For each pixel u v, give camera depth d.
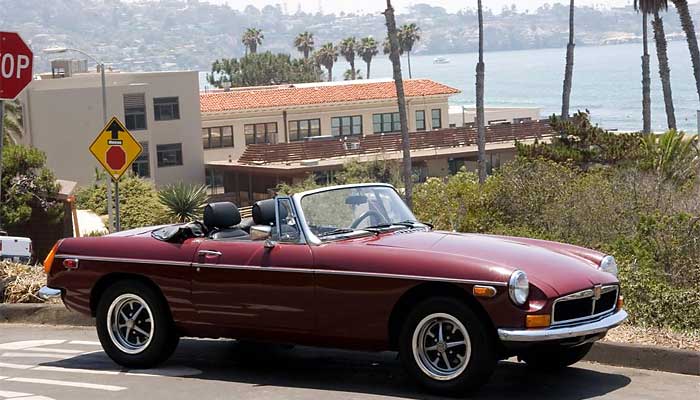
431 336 9.63
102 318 11.48
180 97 78.94
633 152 24.80
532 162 21.59
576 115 26.78
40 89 72.94
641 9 55.00
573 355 10.59
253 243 10.61
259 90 90.44
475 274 9.27
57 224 45.03
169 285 10.99
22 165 44.28
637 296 12.86
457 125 110.69
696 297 12.67
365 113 88.25
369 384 10.32
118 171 20.17
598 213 18.25
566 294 9.25
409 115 90.12
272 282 10.34
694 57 52.84
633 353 11.00
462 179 28.62
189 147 79.62
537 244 10.54
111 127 20.12
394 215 11.09
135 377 10.95
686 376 10.57
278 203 10.56
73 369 11.49
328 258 10.04
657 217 16.38
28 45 16.98
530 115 114.19
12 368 11.64
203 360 11.73
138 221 58.00
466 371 9.37
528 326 9.09
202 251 10.80
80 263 11.55
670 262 15.56
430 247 10.00
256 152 76.81
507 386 10.11
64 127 72.88
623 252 16.12
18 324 14.88
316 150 77.00
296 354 11.94
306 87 90.56
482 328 9.29
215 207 11.14
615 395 9.70
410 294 9.70
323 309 10.07
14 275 15.80
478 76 53.38
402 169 73.25
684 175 23.31
